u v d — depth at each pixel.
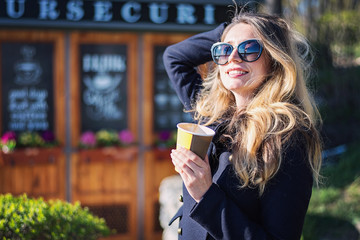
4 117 4.39
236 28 1.51
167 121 4.68
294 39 1.57
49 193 4.45
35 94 4.43
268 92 1.45
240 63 1.46
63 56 4.43
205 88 1.83
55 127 4.48
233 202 1.34
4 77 4.37
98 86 4.52
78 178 4.51
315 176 1.42
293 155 1.29
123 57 4.55
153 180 4.64
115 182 4.58
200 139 1.33
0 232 2.24
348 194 4.55
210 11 4.37
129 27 4.27
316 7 6.12
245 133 1.39
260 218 1.33
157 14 4.30
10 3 4.08
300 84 1.52
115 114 4.58
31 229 2.29
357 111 5.93
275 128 1.34
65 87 4.46
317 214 4.13
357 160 5.20
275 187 1.29
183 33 4.36
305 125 1.36
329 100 5.96
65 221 2.45
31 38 4.37
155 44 4.58
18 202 2.53
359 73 5.87
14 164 4.34
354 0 6.13
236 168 1.35
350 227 3.93
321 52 5.94
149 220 4.67
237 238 1.28
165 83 4.64
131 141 4.54
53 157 4.42
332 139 5.79
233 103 1.68
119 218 4.63
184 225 1.52
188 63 1.98
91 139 4.44
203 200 1.31
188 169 1.33
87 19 4.21
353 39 6.00
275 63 1.48
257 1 4.38
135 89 4.59
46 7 4.14
